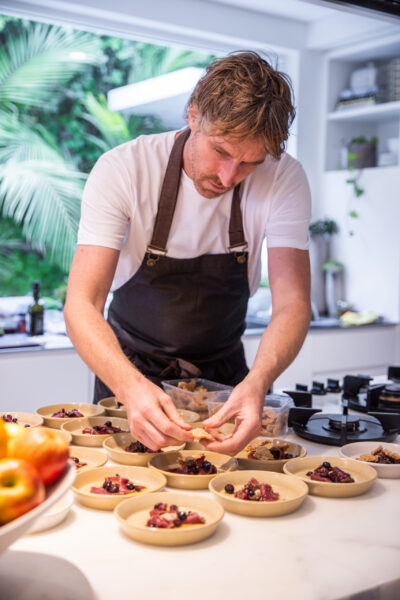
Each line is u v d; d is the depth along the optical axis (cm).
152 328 176
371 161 398
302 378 355
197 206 165
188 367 172
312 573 84
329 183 409
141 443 129
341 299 414
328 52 393
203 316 176
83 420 144
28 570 83
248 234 174
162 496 103
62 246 504
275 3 346
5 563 85
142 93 310
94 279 147
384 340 382
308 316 156
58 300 404
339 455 135
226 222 171
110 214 154
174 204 163
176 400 153
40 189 499
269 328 150
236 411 123
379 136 424
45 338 319
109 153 160
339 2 187
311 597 78
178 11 331
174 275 172
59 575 82
